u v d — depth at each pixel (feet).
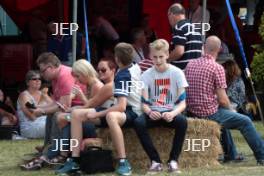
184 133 75.87
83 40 113.70
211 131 79.97
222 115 80.84
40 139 106.52
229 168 79.71
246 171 77.66
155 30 133.69
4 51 130.00
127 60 76.33
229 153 85.15
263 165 81.76
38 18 129.59
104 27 125.18
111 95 77.56
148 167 78.54
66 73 80.53
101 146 78.33
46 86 106.83
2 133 106.32
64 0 126.82
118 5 135.13
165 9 134.21
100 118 77.51
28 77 106.01
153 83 76.74
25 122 106.83
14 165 83.41
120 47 76.43
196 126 79.15
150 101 76.89
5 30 138.72
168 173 75.10
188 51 86.84
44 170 79.15
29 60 129.59
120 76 75.97
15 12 132.87
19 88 113.60
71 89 79.92
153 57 76.54
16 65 129.90
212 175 74.90
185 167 79.51
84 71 78.59
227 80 101.86
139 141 78.38
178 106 76.18
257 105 106.93
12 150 95.61
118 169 75.10
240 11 163.43
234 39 142.10
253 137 81.00
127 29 135.13
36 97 106.93
